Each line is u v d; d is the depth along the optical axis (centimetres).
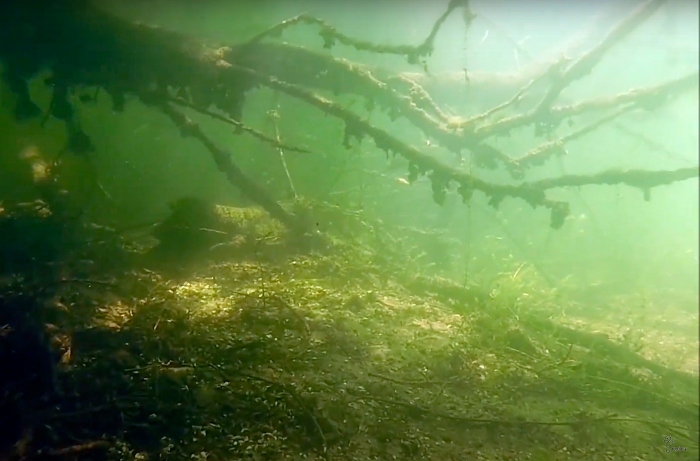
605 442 127
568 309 252
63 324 129
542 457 114
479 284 223
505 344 170
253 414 110
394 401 122
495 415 126
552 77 182
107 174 266
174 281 176
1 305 132
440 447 110
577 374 158
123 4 195
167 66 174
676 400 161
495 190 172
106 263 179
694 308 289
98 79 183
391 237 245
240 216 228
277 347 135
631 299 288
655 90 208
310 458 101
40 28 169
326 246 220
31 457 95
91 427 104
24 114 203
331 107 173
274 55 187
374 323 164
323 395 119
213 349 130
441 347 154
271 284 178
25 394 110
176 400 111
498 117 217
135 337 133
